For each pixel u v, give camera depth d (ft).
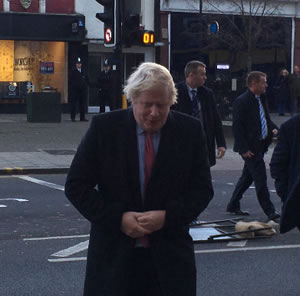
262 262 22.68
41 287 19.70
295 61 100.89
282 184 15.79
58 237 26.14
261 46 98.43
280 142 15.93
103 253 11.77
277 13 98.02
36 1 86.74
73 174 11.91
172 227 11.68
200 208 11.88
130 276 11.90
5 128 67.36
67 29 87.04
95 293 11.73
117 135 11.87
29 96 74.02
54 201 34.42
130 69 93.61
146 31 45.91
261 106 29.14
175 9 94.38
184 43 95.35
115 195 11.82
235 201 31.12
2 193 36.78
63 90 89.20
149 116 11.44
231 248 24.49
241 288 19.84
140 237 11.82
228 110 80.59
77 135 63.26
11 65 86.33
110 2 45.27
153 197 11.75
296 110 90.53
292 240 25.91
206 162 12.22
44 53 87.86
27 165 46.16
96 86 91.50
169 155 11.77
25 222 29.01
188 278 11.80
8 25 84.48
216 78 84.17
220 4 95.66
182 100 26.63
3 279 20.42
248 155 28.81
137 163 11.79
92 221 11.69
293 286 20.13
